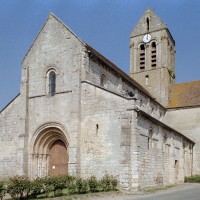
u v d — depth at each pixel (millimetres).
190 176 40094
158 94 48406
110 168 25547
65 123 28297
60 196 20906
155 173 29234
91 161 26500
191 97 47281
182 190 26734
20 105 31000
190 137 44469
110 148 25891
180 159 37938
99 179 25734
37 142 29859
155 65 49969
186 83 51281
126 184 24625
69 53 29438
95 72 29688
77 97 27969
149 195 22469
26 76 31359
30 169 29375
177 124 45781
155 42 50406
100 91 27281
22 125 30219
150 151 28391
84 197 20578
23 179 21312
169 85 49719
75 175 26188
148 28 51875
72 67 28984
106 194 22203
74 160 26750
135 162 24969
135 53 51781
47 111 29672
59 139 29859
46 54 30859
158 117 44125
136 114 25766
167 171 33062
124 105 25984
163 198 20594
